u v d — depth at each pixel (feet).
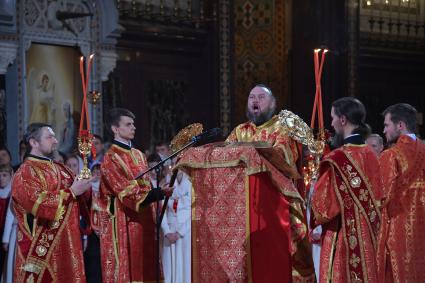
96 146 35.45
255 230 18.43
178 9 50.03
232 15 51.88
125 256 24.49
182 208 31.96
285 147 19.33
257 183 18.53
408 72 60.44
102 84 45.60
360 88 57.77
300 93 54.75
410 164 22.36
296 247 19.77
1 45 39.55
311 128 20.15
